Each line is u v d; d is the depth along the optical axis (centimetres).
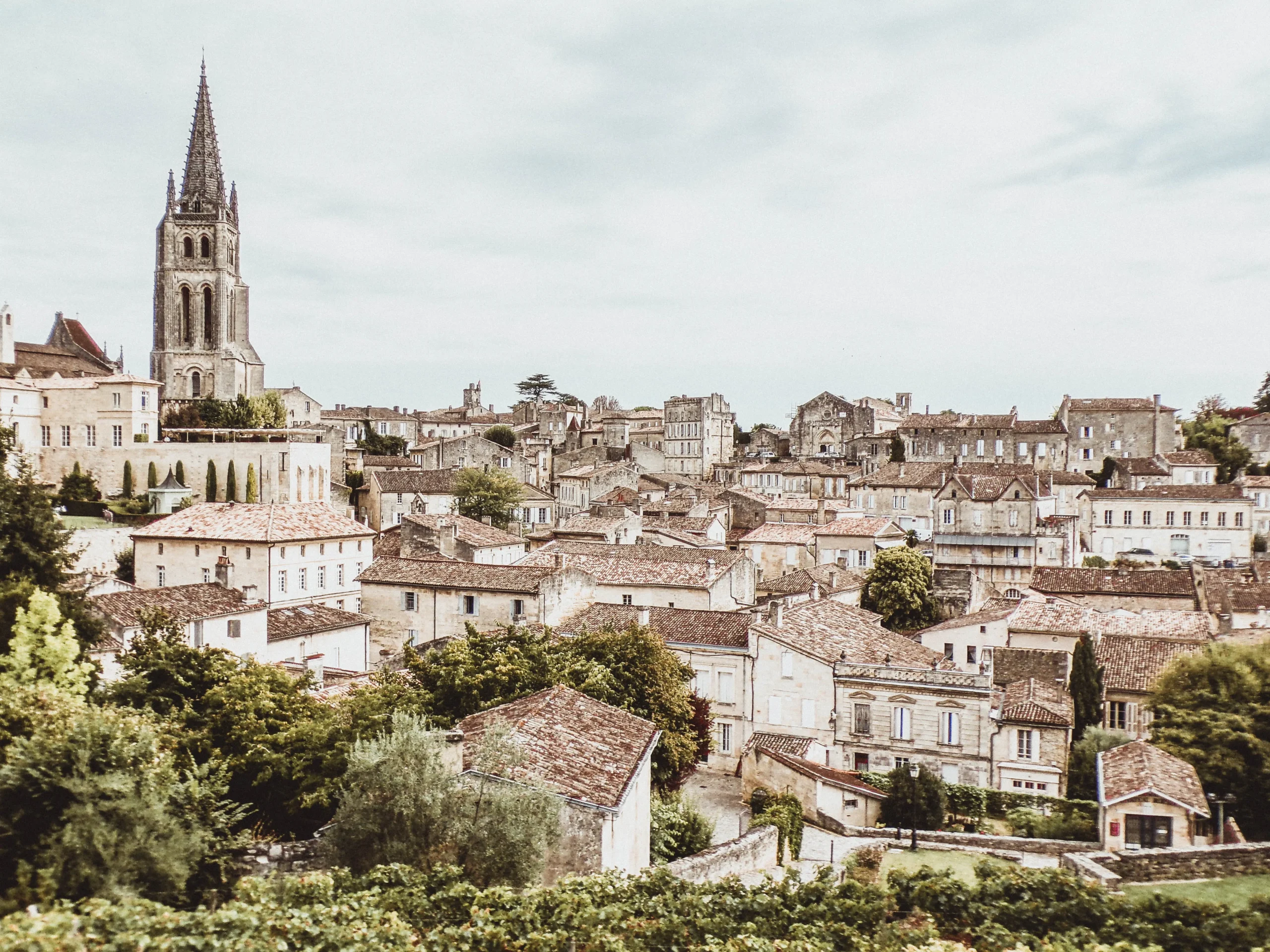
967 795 4394
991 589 8050
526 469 13962
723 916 2056
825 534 9225
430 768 2302
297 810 2808
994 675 5494
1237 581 7238
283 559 6769
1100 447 13038
